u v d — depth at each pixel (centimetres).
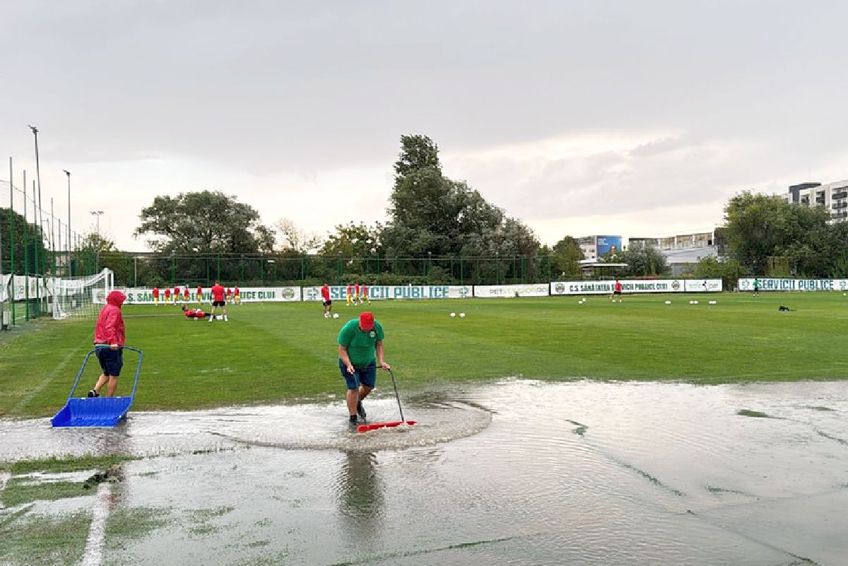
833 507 592
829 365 1499
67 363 1593
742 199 8531
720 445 806
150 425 920
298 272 6128
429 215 7888
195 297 5459
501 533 534
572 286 6538
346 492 638
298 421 941
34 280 3144
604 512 580
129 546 511
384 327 2611
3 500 618
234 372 1422
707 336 2162
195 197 7562
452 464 731
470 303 5009
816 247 8300
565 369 1453
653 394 1152
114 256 5538
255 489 648
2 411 1027
